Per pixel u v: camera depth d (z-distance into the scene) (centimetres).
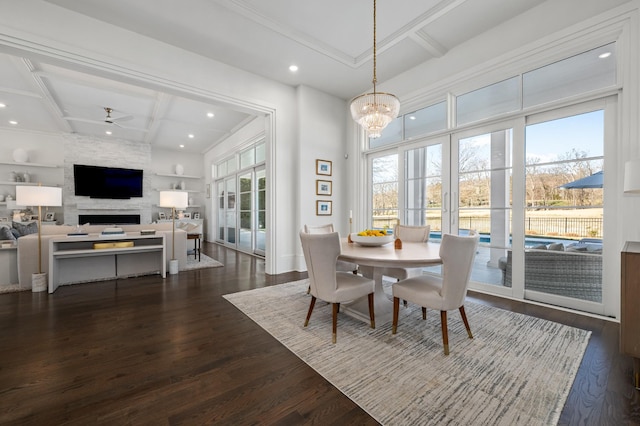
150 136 726
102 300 305
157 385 158
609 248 245
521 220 296
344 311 270
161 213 872
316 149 461
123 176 753
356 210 481
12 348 198
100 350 196
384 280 390
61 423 129
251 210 650
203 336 219
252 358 187
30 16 255
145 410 138
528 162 293
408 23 299
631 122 226
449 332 224
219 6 270
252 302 299
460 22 297
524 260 296
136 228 457
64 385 157
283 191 438
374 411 137
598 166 251
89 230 420
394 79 416
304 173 447
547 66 279
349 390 153
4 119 597
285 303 296
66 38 271
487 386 156
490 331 224
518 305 282
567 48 257
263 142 603
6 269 357
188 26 300
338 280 233
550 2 266
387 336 219
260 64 378
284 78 420
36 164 668
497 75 305
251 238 651
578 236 264
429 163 384
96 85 429
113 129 668
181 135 722
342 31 315
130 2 263
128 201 769
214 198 873
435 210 377
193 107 526
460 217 350
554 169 277
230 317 258
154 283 377
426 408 139
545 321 241
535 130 289
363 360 184
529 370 170
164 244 410
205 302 299
